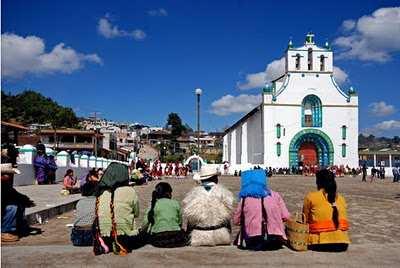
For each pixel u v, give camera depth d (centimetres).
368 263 732
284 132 6531
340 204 802
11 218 956
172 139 14262
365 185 3609
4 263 724
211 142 16138
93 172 1526
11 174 959
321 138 6575
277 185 3419
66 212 1492
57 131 7956
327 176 805
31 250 802
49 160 2688
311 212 802
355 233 1117
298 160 6575
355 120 6612
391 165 7319
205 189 845
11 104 10644
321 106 6606
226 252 784
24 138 6369
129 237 785
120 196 790
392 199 2116
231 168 6359
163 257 757
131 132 13100
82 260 740
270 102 6531
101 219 779
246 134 7450
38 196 1786
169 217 834
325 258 752
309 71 6619
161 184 875
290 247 811
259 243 796
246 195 808
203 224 827
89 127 11650
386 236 1075
